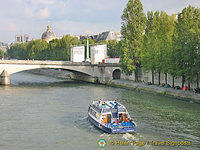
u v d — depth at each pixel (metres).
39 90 64.31
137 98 51.22
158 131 29.02
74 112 38.94
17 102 46.62
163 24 61.62
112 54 116.38
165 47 57.41
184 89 53.47
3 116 36.03
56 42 148.00
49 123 32.62
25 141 25.95
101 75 90.31
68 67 87.56
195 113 37.50
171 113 37.50
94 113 32.75
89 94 57.78
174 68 53.12
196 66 47.22
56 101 48.06
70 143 25.41
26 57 189.88
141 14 71.62
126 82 75.19
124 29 72.94
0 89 64.81
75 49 112.00
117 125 28.61
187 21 51.88
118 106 30.98
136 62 71.88
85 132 28.97
